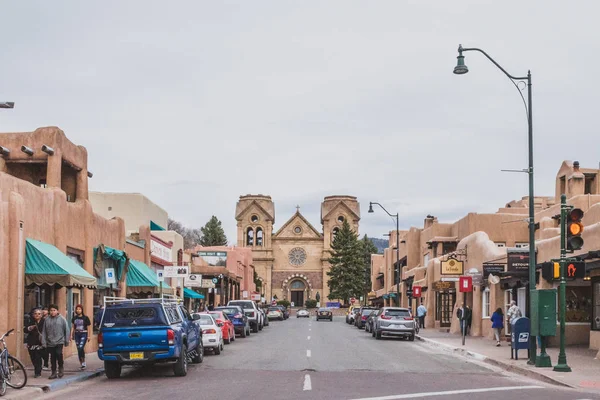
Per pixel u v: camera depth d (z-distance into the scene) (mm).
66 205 24406
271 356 24875
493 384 16734
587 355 24109
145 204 47656
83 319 19828
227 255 87312
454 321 42500
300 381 16844
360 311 54406
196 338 21578
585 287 28578
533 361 20844
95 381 17719
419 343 34219
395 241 75375
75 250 25500
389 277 75625
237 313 37844
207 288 62062
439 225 54906
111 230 30109
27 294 21234
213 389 15312
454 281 41281
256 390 15078
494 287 34344
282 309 83625
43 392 15312
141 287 32688
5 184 19828
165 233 48125
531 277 21094
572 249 19109
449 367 21406
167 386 16062
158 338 17641
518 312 28109
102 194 46688
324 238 120500
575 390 15680
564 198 19688
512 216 47344
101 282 28234
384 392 14773
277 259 120875
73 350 24562
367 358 24234
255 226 120812
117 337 17656
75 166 27297
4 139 25328
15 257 19500
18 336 19688
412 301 60125
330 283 114875
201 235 163125
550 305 20219
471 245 40625
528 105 21453
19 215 19766
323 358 24016
